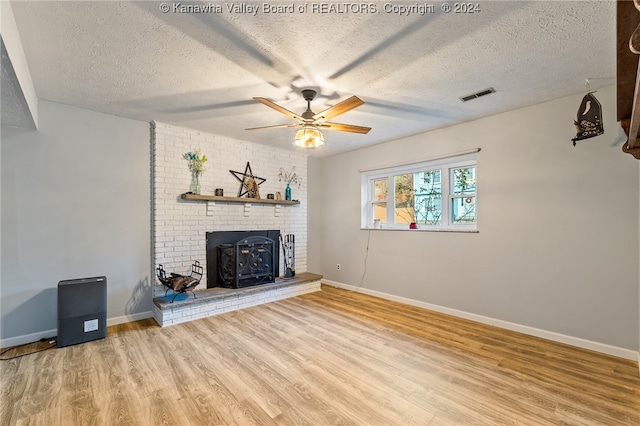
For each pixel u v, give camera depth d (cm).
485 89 276
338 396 206
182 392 209
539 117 309
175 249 385
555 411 190
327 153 535
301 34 194
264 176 480
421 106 318
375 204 500
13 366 246
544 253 306
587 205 281
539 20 179
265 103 246
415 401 201
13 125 289
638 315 254
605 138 271
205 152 413
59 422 179
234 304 396
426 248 407
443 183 408
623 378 227
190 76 250
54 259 310
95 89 276
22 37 194
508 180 331
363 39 199
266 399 202
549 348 281
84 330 291
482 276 352
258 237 459
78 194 324
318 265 571
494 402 200
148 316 368
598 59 223
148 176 371
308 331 322
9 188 289
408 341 296
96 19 178
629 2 91
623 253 263
